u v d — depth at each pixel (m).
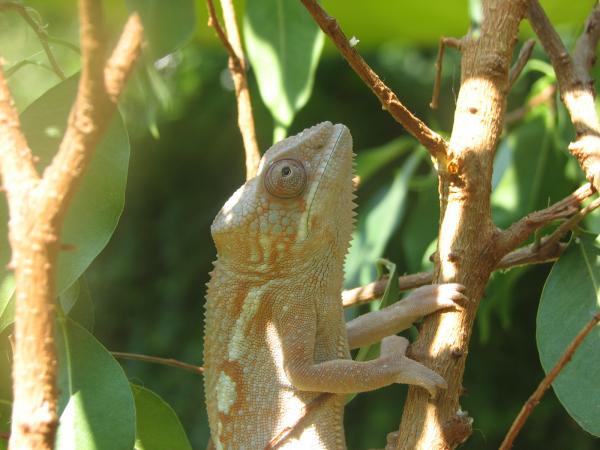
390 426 1.69
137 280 2.07
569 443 1.59
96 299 2.07
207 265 2.06
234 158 2.13
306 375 0.78
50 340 0.69
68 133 0.68
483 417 1.62
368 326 0.78
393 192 0.93
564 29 1.09
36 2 1.00
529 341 1.57
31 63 0.77
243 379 0.78
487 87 0.76
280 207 0.79
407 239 0.89
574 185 0.88
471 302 0.75
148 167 2.13
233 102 2.13
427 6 1.01
